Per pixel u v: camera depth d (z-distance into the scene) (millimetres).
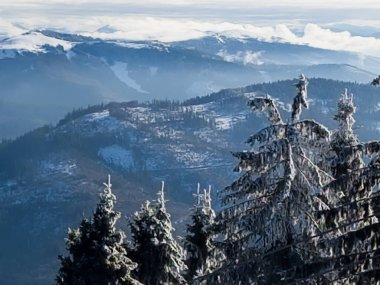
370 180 24844
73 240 34375
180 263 38344
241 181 27094
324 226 26703
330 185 25406
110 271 33188
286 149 25984
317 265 25156
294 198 26344
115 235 33875
